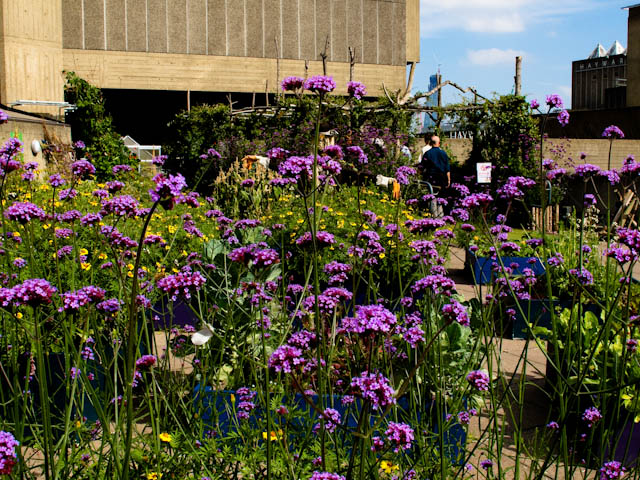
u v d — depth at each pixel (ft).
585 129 87.30
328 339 9.32
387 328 5.81
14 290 5.87
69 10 80.64
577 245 22.53
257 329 11.81
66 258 12.75
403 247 18.70
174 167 64.44
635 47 105.40
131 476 7.46
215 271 12.53
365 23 93.66
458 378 10.80
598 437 10.66
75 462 7.14
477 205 8.41
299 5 90.07
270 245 18.58
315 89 7.69
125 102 88.38
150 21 83.71
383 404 5.41
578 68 156.35
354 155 11.05
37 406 10.29
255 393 8.98
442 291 9.28
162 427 8.66
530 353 16.55
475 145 58.90
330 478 5.77
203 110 63.31
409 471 7.72
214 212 15.23
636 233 7.32
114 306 8.54
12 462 5.23
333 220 22.65
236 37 87.51
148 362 7.81
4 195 17.16
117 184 10.08
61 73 65.05
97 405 6.78
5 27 60.34
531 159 55.16
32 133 51.88
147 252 16.46
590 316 12.82
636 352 11.27
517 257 22.74
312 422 8.04
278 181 11.94
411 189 35.04
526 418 12.28
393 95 57.88
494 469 9.80
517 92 59.62
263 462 8.14
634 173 10.32
